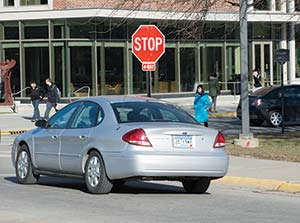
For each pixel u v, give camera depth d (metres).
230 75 90.88
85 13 76.94
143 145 21.78
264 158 33.41
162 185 27.22
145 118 23.19
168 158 21.86
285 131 48.19
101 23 75.19
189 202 22.22
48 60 80.31
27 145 26.19
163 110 23.86
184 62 87.12
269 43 94.62
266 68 94.44
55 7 78.88
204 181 23.98
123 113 23.14
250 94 55.03
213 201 22.56
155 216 19.25
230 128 52.16
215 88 70.88
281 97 49.06
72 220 18.55
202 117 43.91
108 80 80.81
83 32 79.31
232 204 21.95
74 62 79.50
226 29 84.31
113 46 80.81
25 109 74.88
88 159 23.22
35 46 80.81
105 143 22.47
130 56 82.19
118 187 26.22
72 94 79.44
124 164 21.83
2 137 51.88
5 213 19.73
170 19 49.16
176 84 86.44
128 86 82.25
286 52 46.44
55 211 20.06
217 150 22.84
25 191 24.55
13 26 81.81
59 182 27.52
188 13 42.25
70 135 23.92
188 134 22.36
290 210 20.75
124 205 21.28
